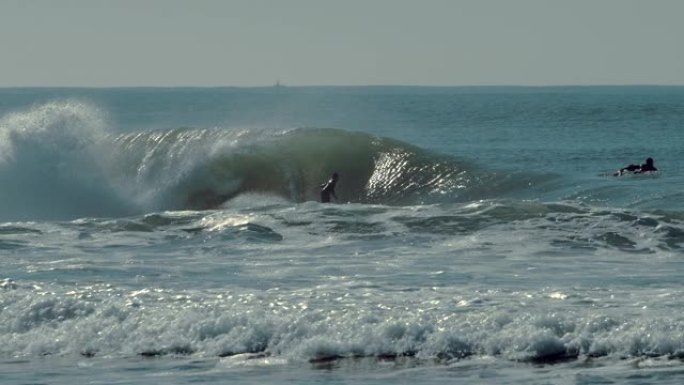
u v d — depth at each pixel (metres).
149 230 78.19
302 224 77.81
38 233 77.31
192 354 46.97
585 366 43.31
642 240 70.06
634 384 40.75
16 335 50.09
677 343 44.59
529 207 78.88
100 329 49.72
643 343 44.88
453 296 53.88
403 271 61.97
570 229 73.06
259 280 59.66
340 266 64.00
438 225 75.88
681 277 58.62
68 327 50.22
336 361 45.31
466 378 42.34
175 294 55.34
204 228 78.06
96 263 65.81
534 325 46.72
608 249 68.25
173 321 49.59
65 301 52.66
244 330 48.12
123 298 54.25
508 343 45.66
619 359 44.06
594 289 55.22
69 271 63.09
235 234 75.62
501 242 70.62
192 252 70.31
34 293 55.81
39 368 45.59
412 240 72.38
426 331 46.91
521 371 42.97
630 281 57.66
